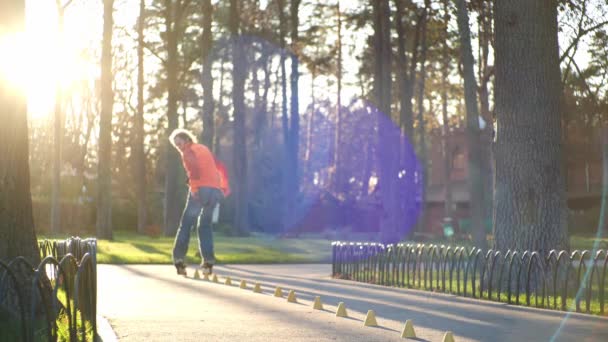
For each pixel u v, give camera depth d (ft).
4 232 32.89
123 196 259.19
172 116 183.42
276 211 230.27
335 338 33.37
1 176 33.12
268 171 238.27
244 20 192.24
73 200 208.74
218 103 257.14
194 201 70.03
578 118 171.32
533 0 55.88
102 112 144.25
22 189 33.55
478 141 118.11
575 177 235.40
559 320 40.78
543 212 55.36
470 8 124.16
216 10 186.80
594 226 220.43
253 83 235.81
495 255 52.47
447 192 222.69
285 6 200.23
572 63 122.83
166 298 49.21
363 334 34.65
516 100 56.13
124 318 38.78
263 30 199.82
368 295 53.93
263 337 33.32
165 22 188.65
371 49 201.67
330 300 50.11
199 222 70.33
